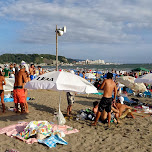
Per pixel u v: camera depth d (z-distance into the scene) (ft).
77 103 31.37
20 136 14.87
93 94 42.42
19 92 21.48
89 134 16.83
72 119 21.67
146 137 16.43
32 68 44.29
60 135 15.42
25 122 18.69
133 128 18.97
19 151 12.60
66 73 16.30
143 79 26.37
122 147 14.07
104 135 16.70
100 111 18.75
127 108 23.15
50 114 23.54
